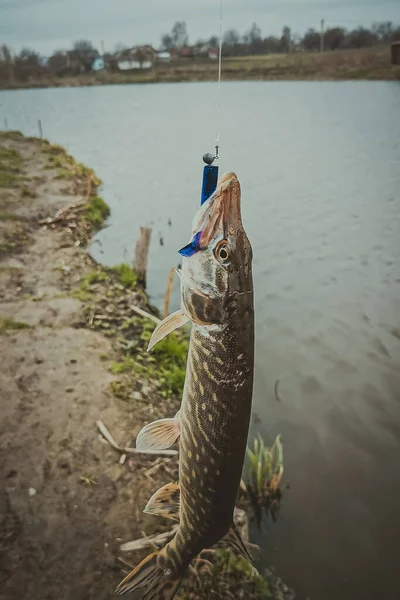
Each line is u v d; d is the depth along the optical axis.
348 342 1.77
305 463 1.25
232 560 0.88
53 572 0.81
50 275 1.99
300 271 2.35
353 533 1.07
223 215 0.46
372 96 8.71
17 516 0.90
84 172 3.97
